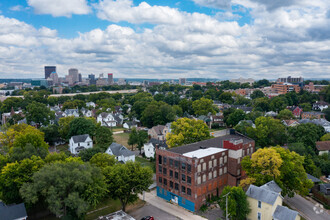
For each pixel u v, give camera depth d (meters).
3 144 82.81
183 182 57.06
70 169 47.75
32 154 59.25
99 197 47.62
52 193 42.06
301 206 59.28
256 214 49.53
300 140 88.12
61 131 113.44
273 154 55.56
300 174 59.03
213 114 167.62
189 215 54.06
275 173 54.88
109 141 98.38
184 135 80.25
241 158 64.50
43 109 140.25
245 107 187.00
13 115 154.88
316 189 64.94
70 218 46.50
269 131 93.50
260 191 49.78
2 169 52.31
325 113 152.00
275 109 175.50
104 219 48.62
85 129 106.88
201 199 56.69
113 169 55.28
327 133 100.12
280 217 45.88
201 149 63.94
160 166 62.94
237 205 49.16
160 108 146.88
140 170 55.09
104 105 197.00
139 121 165.50
